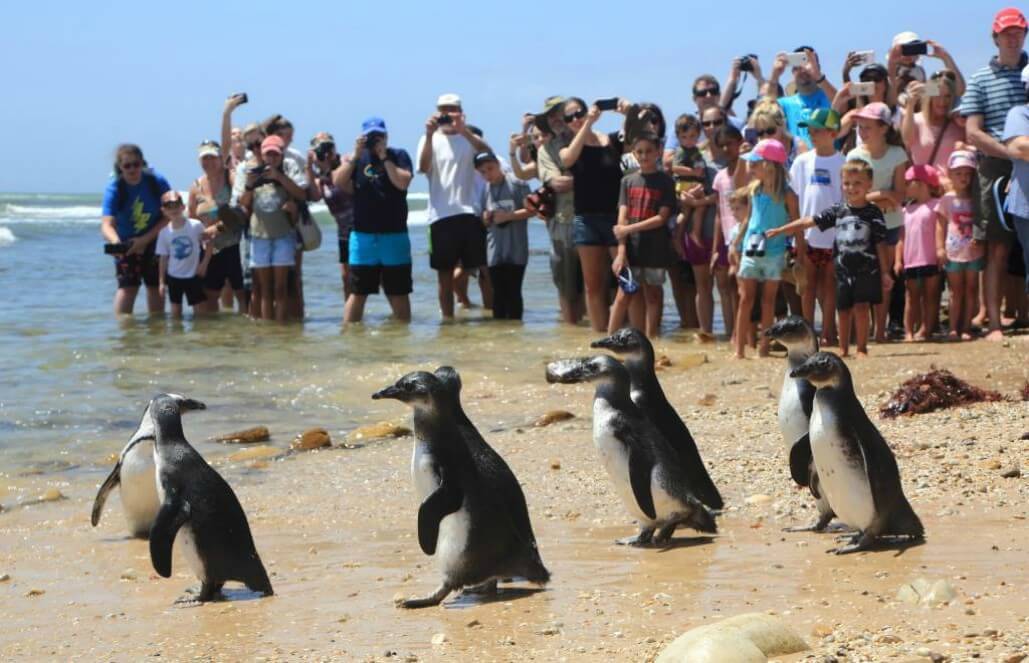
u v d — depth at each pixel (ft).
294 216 77.41
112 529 35.53
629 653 21.42
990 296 59.21
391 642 23.12
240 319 78.59
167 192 79.25
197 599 27.48
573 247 72.38
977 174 58.44
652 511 29.45
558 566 28.32
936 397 44.70
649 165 63.00
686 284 71.00
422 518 25.16
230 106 81.71
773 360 58.08
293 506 37.06
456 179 76.02
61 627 25.64
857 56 64.59
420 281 112.57
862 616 22.68
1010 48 56.54
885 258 56.54
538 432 46.01
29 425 49.24
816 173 58.08
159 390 55.72
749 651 19.62
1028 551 27.04
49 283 110.73
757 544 29.48
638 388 32.55
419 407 26.13
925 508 31.50
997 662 19.33
